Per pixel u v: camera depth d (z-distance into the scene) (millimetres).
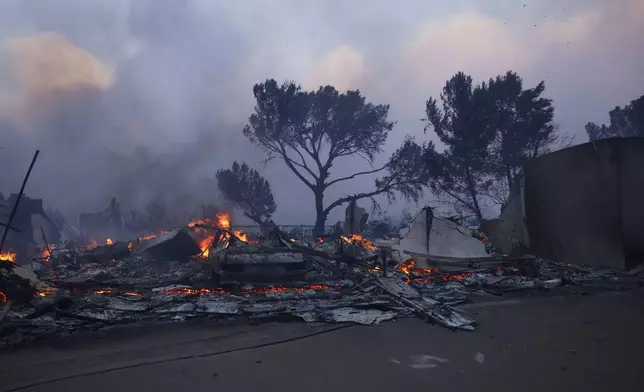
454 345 7258
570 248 16766
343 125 33875
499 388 5395
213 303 9961
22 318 8445
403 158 32469
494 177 29000
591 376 5758
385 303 9930
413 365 6270
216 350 6922
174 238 19906
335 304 9984
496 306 10344
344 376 5824
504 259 14828
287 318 8914
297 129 34031
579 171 16609
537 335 7812
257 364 6293
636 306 10062
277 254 13203
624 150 15664
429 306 9719
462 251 16781
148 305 9625
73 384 5457
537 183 18422
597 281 13469
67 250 22125
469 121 27375
